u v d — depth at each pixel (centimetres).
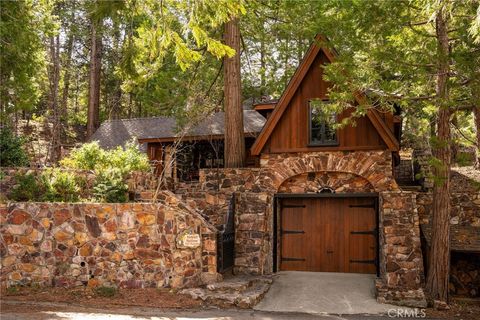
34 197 1248
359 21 1045
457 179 1686
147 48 800
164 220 1102
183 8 729
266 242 1333
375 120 1282
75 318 821
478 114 1409
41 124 3019
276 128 1412
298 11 1658
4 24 1308
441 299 1075
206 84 1895
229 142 1667
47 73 2653
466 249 1188
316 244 1388
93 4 698
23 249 1101
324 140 1367
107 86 3381
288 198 1416
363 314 971
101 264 1087
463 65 952
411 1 994
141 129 2450
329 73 1090
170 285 1081
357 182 1340
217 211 1384
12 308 884
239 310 977
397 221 1185
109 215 1101
